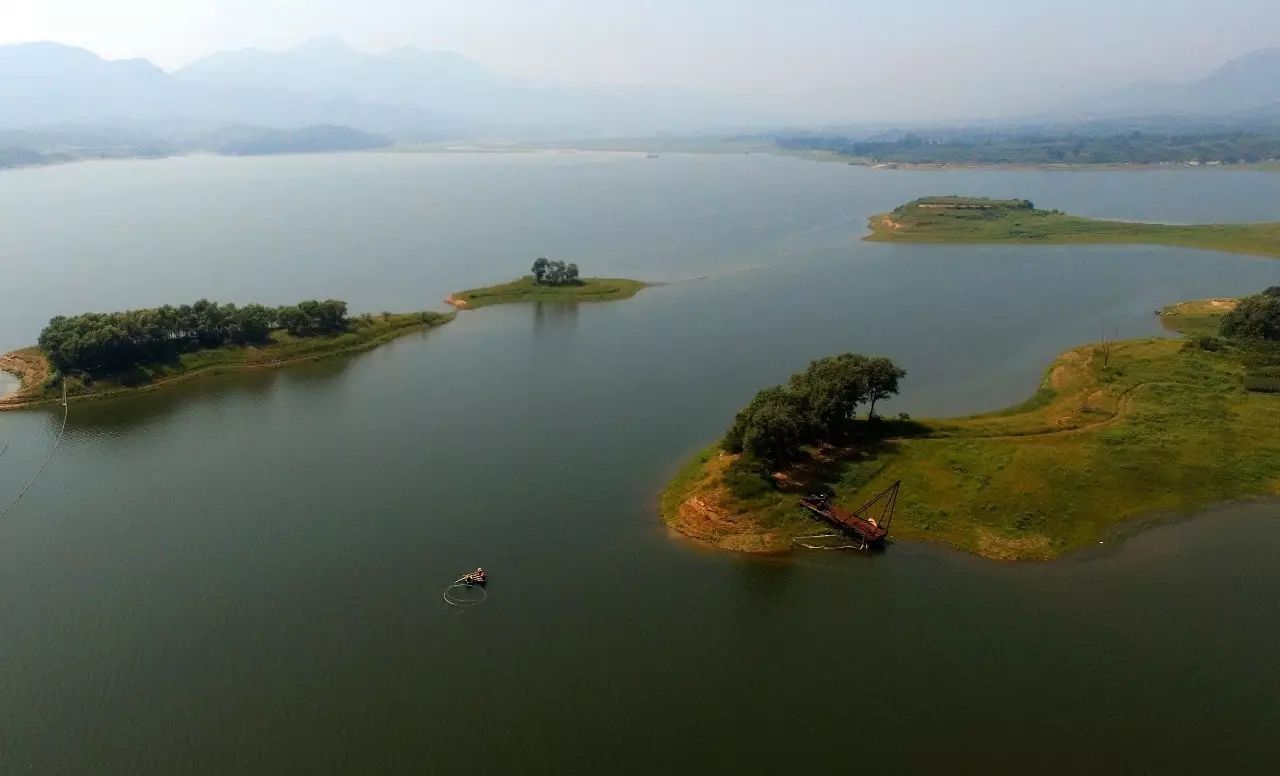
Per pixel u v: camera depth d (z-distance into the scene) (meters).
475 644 76.56
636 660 74.06
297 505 104.12
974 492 100.25
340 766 62.88
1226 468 104.62
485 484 109.31
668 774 61.44
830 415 111.62
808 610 80.88
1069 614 79.25
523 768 62.31
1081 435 115.25
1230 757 62.09
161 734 66.31
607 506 102.62
